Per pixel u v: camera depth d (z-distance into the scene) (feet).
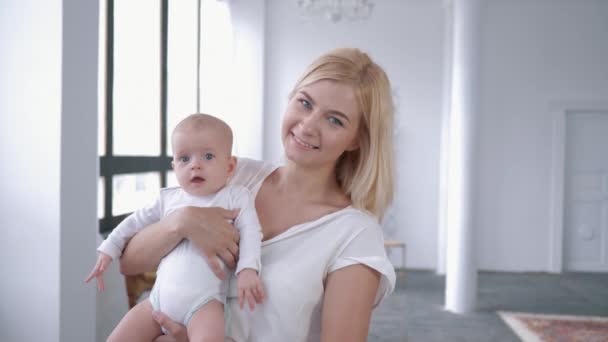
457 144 18.42
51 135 9.41
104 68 14.80
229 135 5.05
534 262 26.45
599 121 26.66
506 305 19.65
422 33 26.27
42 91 9.41
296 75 26.71
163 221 4.68
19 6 9.43
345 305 4.17
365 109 4.50
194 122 4.93
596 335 16.02
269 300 4.29
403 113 26.35
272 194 4.92
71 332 9.86
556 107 26.27
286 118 4.61
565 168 26.78
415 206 26.27
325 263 4.38
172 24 19.94
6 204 9.59
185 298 4.38
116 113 15.83
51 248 9.50
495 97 26.43
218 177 4.89
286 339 4.27
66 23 9.38
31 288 9.59
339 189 4.96
